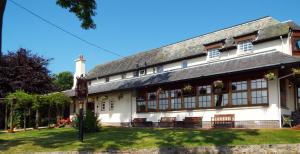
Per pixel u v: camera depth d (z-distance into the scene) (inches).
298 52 960.3
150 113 1091.3
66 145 606.5
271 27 1056.8
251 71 808.3
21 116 1178.0
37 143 637.9
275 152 584.7
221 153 576.4
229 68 882.1
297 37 976.9
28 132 954.1
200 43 1285.7
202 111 928.3
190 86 943.7
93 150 562.6
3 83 1469.0
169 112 1023.6
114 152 562.6
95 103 1369.3
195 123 925.8
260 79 811.4
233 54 1093.8
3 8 651.5
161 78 1082.1
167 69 1314.0
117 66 1609.3
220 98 890.7
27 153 555.2
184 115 975.6
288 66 754.8
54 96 1197.1
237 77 853.8
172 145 584.4
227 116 860.0
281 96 797.9
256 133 673.0
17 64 1523.1
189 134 683.4
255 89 818.2
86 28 814.5
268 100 792.3
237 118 842.8
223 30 1269.7
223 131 714.8
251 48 1055.0
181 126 960.3
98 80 1643.7
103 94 1309.1
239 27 1213.1
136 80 1226.0
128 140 644.1
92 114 840.3
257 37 1050.1
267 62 798.5
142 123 1101.7
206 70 959.0
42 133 884.6
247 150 580.4
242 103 840.3
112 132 794.8
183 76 992.9
